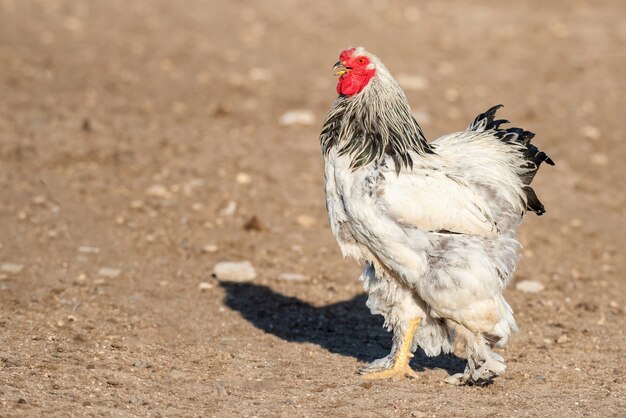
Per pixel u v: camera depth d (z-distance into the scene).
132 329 15.12
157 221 20.98
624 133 28.92
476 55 36.34
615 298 17.95
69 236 19.77
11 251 18.75
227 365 13.73
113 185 22.94
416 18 41.44
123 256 18.95
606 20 41.53
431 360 14.60
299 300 17.30
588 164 26.36
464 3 44.28
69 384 12.23
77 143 25.53
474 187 12.80
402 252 12.33
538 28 40.19
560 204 23.61
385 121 12.58
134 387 12.44
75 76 31.92
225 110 29.03
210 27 39.25
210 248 19.52
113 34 37.50
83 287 17.11
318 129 28.16
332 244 20.41
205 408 11.83
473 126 14.10
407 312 13.14
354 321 16.39
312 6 43.19
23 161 23.94
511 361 14.38
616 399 12.55
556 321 16.55
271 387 12.81
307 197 23.11
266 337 15.30
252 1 43.66
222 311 16.47
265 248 19.95
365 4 43.72
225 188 23.27
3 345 13.74
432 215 12.28
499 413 11.91
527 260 20.08
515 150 13.51
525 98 31.70
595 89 33.00
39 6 40.94
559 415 11.88
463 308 12.33
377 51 36.28
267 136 27.28
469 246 12.32
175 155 25.25
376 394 12.57
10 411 11.00
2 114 27.39
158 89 31.17
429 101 30.78
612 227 22.36
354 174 12.45
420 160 12.77
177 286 17.55
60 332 14.62
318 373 13.52
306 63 34.94
